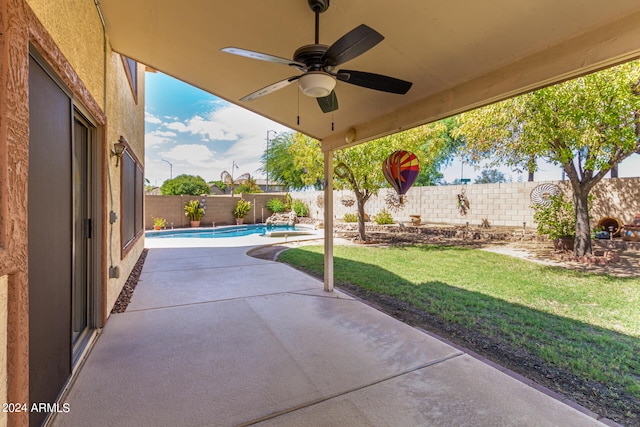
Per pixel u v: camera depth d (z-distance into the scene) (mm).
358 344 3242
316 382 2553
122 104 5066
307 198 19500
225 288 5254
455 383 2551
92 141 3461
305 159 10961
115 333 3443
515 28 2389
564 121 6398
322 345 3215
